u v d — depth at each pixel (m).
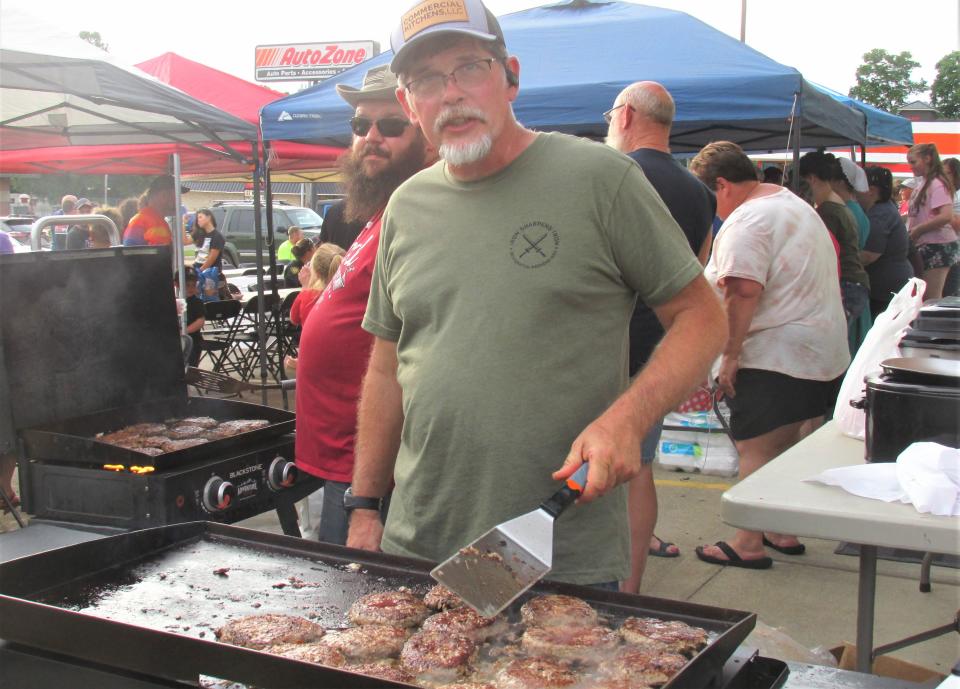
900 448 1.83
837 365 3.59
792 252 3.49
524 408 1.59
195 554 1.86
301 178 13.71
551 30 5.94
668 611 1.48
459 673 1.36
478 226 1.65
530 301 1.59
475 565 1.32
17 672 1.45
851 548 3.19
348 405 2.50
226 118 6.09
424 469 1.71
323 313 2.50
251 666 1.22
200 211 10.13
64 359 2.71
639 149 3.20
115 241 3.27
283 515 2.79
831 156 5.39
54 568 1.68
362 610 1.55
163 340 3.06
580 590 1.55
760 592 3.65
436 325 1.70
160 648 1.29
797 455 2.04
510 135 1.66
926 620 3.35
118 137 7.92
